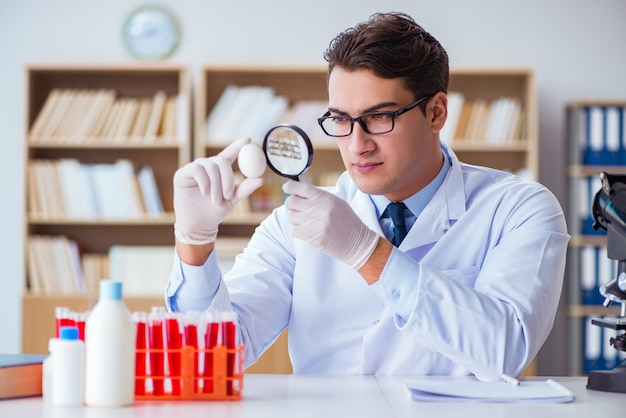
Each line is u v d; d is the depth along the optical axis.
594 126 4.37
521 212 1.71
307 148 1.41
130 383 1.23
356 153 1.59
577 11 4.66
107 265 4.32
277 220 1.92
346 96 1.59
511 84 4.59
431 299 1.45
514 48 4.66
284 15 4.65
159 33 4.61
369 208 1.82
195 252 1.52
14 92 4.65
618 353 4.30
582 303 4.31
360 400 1.30
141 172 4.36
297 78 4.59
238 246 4.21
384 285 1.47
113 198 4.32
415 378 1.54
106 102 4.36
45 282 4.27
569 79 4.66
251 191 1.42
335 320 1.80
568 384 1.48
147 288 4.27
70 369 1.21
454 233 1.75
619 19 4.66
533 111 4.30
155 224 4.57
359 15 4.64
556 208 1.73
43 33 4.64
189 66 4.63
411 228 1.79
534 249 1.61
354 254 1.46
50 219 4.29
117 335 1.21
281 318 1.85
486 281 1.59
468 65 4.65
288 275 1.88
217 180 1.41
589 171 4.35
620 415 1.19
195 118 4.59
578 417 1.17
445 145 1.90
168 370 1.28
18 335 4.63
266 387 1.42
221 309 1.58
